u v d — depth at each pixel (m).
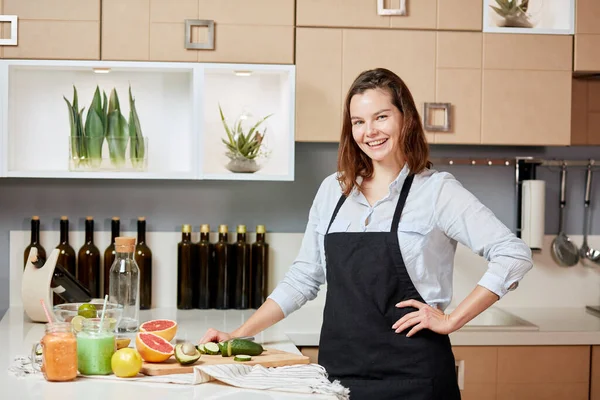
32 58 2.98
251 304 3.31
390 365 2.21
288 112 3.11
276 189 3.44
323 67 3.06
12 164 3.14
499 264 2.18
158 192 3.40
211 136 3.30
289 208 3.45
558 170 3.53
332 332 2.29
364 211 2.33
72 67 3.04
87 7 2.98
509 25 3.13
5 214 3.35
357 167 2.36
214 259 3.29
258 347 2.20
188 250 3.28
